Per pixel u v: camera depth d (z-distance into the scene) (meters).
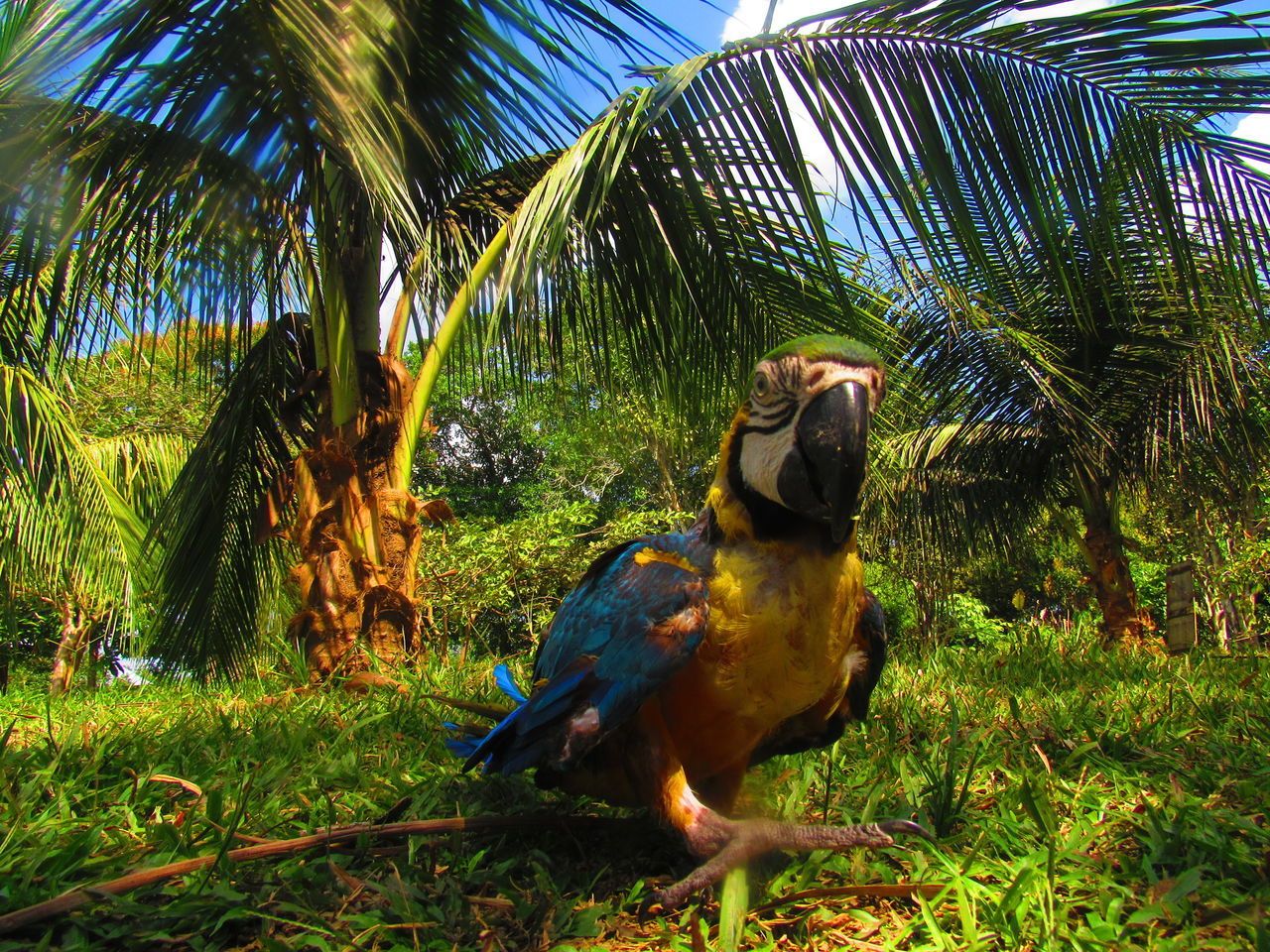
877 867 0.41
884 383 0.44
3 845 0.43
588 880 0.42
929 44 0.81
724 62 0.84
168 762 0.62
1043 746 0.63
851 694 0.51
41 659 3.40
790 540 0.42
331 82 0.78
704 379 1.10
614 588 0.43
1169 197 0.83
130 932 0.36
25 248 0.86
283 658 1.21
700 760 0.44
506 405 3.75
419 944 0.35
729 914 0.35
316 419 1.25
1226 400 1.69
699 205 0.95
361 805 0.52
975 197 0.85
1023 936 0.34
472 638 2.41
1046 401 1.72
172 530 1.27
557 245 0.80
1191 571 1.76
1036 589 3.94
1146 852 0.42
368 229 1.16
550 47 0.90
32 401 1.40
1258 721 0.67
